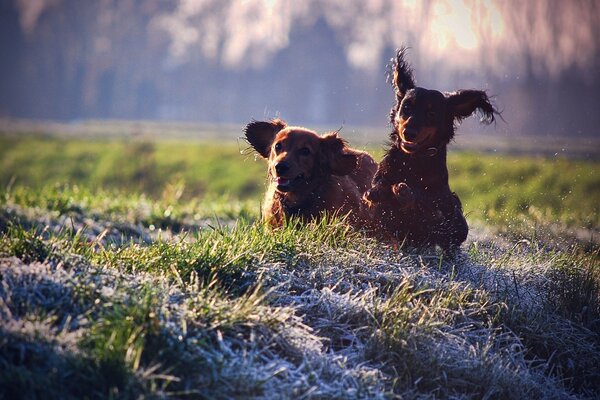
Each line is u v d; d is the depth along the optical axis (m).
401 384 8.12
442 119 11.07
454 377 8.44
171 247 9.55
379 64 135.75
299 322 8.35
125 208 18.78
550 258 11.91
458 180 35.34
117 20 175.12
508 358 9.03
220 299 8.27
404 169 11.22
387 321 8.70
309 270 9.56
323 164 11.41
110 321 7.15
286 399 7.03
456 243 11.53
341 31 147.12
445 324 9.09
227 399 6.89
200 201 24.42
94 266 8.45
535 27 112.19
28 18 171.25
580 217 20.58
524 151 53.16
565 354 9.70
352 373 7.73
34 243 8.59
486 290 10.27
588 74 111.38
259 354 7.62
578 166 36.38
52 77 169.62
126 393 6.53
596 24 109.06
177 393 6.66
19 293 7.52
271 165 11.27
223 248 9.37
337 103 142.38
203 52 171.00
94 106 169.38
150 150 47.16
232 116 163.50
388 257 10.34
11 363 6.66
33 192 19.81
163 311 7.50
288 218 11.40
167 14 175.38
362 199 11.76
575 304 10.55
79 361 6.68
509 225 16.70
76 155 51.94
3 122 115.38
